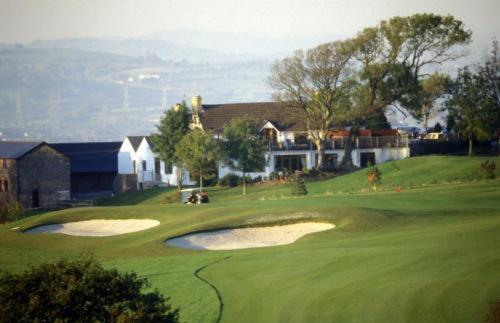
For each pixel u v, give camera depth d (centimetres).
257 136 17475
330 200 12412
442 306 5222
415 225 9300
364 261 6919
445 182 14400
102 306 4906
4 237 11800
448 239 7556
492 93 18525
